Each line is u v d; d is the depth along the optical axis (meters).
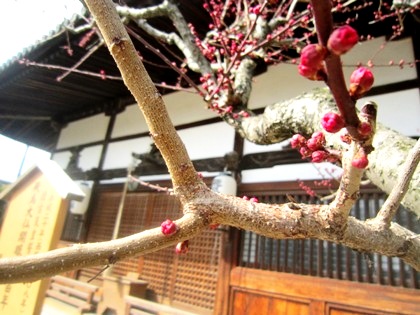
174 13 3.72
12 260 0.62
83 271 6.85
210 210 0.78
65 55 6.09
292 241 4.25
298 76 5.01
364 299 3.45
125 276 5.92
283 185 4.45
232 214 0.79
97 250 0.68
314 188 4.16
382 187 1.53
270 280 4.17
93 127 8.73
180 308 5.01
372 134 0.59
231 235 4.75
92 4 0.73
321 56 0.48
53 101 8.64
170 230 0.73
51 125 10.03
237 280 4.45
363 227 0.91
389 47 4.23
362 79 0.54
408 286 3.31
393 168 1.44
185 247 0.92
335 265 3.82
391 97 3.98
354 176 0.68
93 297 5.90
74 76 7.02
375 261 3.54
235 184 4.75
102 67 6.54
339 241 0.86
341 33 0.43
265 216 0.80
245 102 3.10
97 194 7.47
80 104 8.80
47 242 2.95
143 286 5.36
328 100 1.98
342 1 3.98
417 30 4.07
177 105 6.65
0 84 7.45
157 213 6.06
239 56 2.86
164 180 6.20
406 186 0.95
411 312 3.16
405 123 3.76
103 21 0.73
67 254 0.65
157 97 0.75
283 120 2.21
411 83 3.89
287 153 4.60
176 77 6.59
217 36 3.33
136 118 7.61
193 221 0.76
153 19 5.04
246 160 4.98
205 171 5.45
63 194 3.05
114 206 6.96
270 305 4.09
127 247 0.70
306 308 3.81
